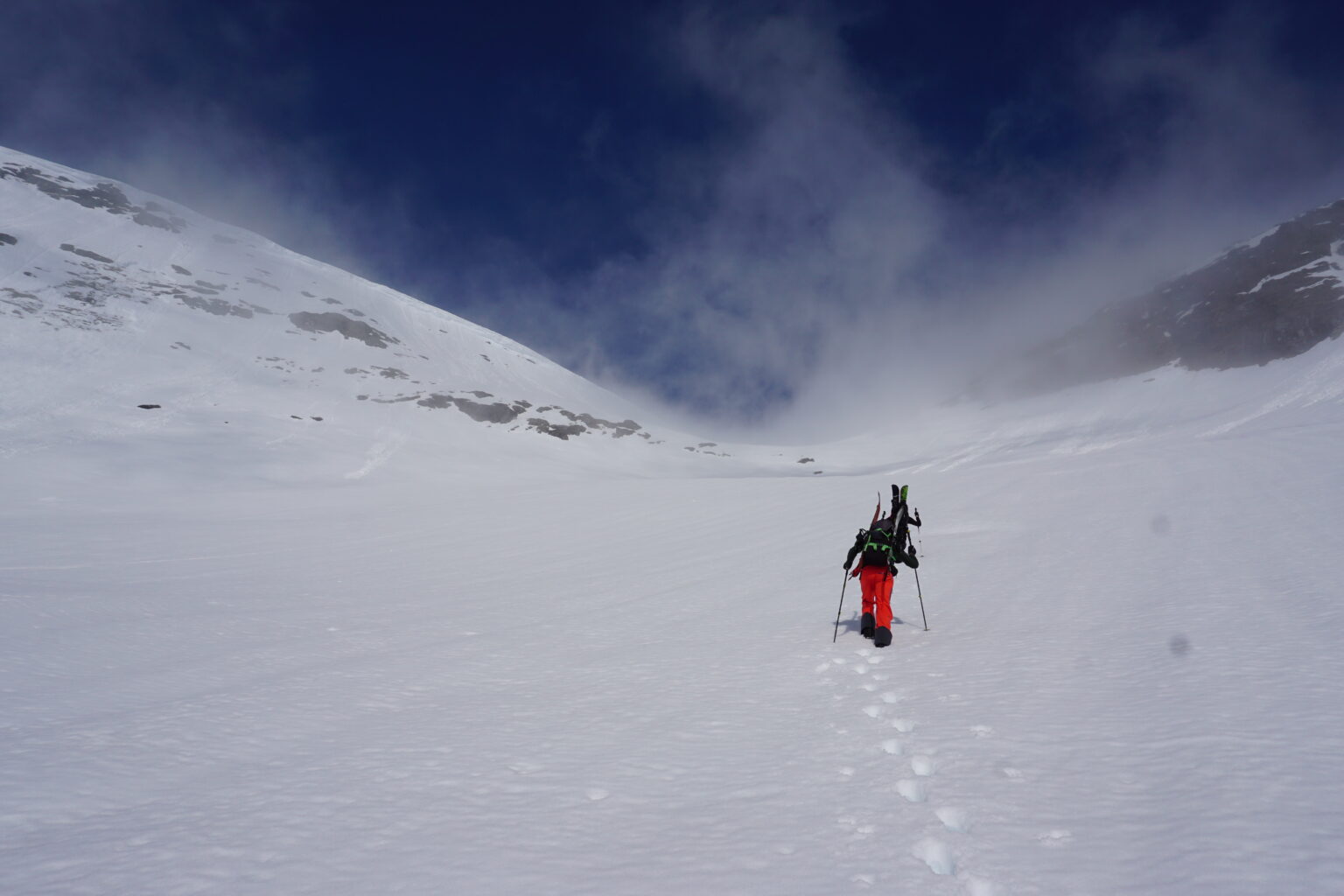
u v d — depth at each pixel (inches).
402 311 5103.3
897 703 181.6
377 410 3142.2
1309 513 419.5
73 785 146.1
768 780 135.0
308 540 839.7
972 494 796.0
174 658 284.2
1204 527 428.8
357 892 97.0
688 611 363.9
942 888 92.0
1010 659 213.8
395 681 239.1
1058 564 382.3
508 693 218.5
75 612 379.9
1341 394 2170.3
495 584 503.5
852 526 703.7
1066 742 141.3
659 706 193.6
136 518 1106.7
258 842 115.0
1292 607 232.2
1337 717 137.7
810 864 100.7
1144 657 197.6
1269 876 87.2
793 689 205.5
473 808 127.1
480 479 2449.6
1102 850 98.7
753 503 1058.7
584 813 123.6
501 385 4333.2
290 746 170.7
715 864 101.8
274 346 3624.5
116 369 2691.9
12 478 1567.4
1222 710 148.1
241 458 2135.8
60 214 4242.1
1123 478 748.0
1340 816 100.7
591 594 439.5
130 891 98.9
